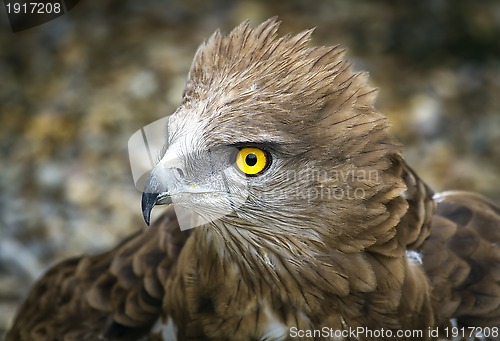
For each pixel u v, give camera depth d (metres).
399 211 7.18
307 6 19.73
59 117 17.23
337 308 7.50
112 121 17.05
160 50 18.50
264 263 7.39
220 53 7.18
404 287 7.52
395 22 19.52
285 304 7.61
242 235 7.27
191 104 7.04
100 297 8.87
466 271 7.90
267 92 6.81
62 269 9.57
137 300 8.50
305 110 6.81
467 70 18.89
